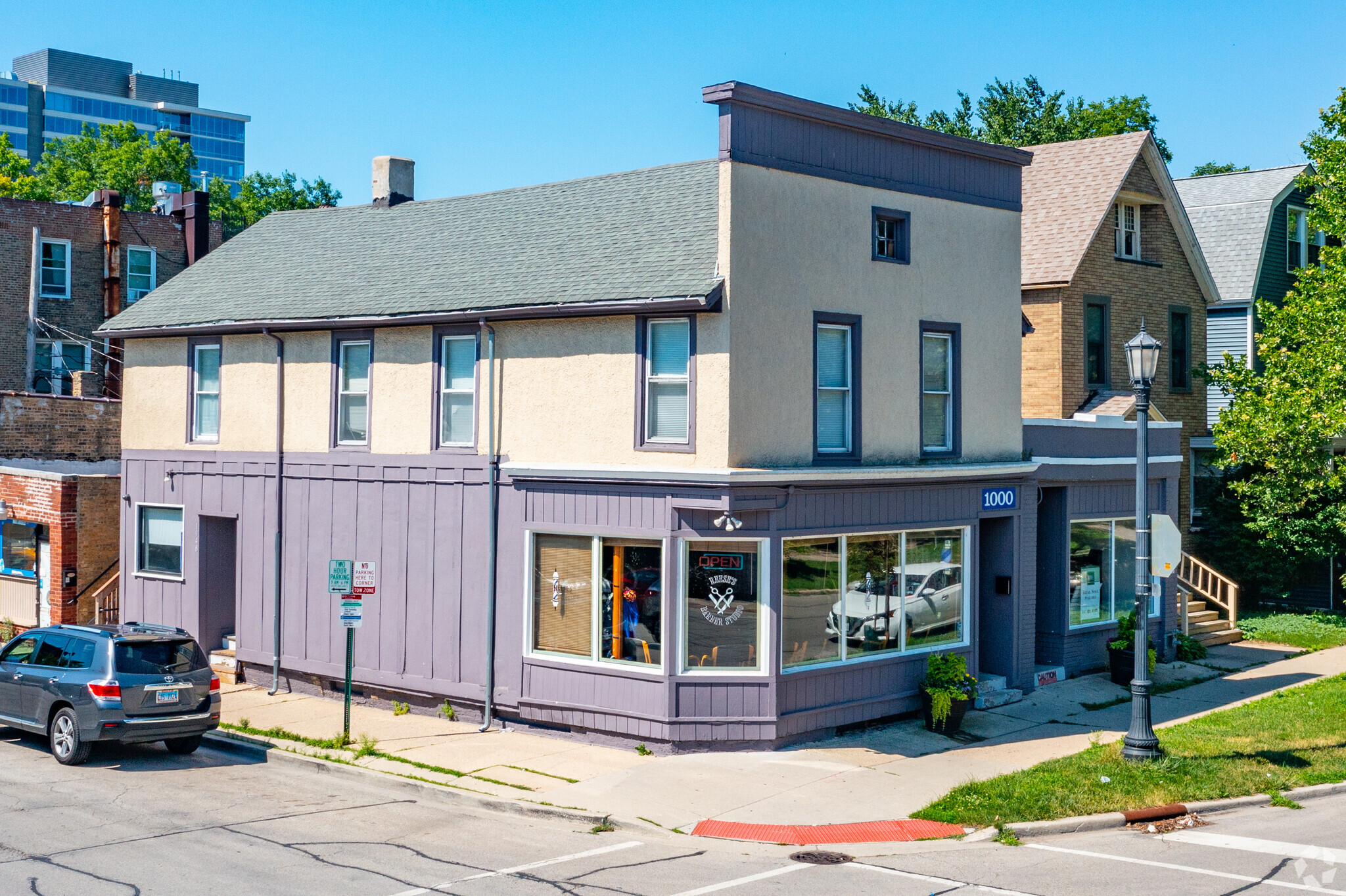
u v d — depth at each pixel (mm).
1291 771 15367
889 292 18297
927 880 11469
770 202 16703
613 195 20500
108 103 180500
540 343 17984
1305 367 25297
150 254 38750
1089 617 22234
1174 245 29734
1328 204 26125
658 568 16797
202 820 13438
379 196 24703
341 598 19844
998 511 19812
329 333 20531
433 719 19000
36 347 36156
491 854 12328
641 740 16797
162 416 23062
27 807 13898
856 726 17844
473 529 18656
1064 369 26875
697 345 16422
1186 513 30062
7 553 25625
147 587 23234
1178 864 11961
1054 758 16109
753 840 12883
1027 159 20203
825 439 17625
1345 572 29266
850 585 17781
